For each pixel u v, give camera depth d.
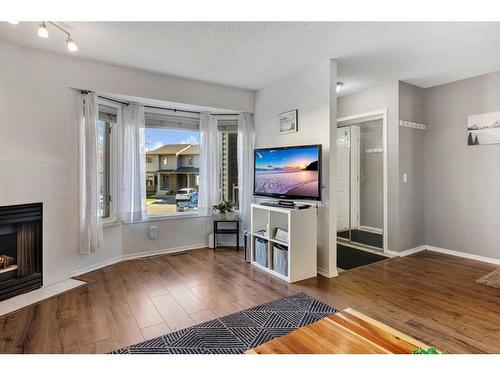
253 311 2.36
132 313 2.33
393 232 4.00
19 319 2.23
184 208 4.44
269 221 3.29
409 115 4.02
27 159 2.78
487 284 2.91
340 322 1.45
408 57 3.08
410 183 4.07
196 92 3.88
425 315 2.28
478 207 3.73
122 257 3.80
